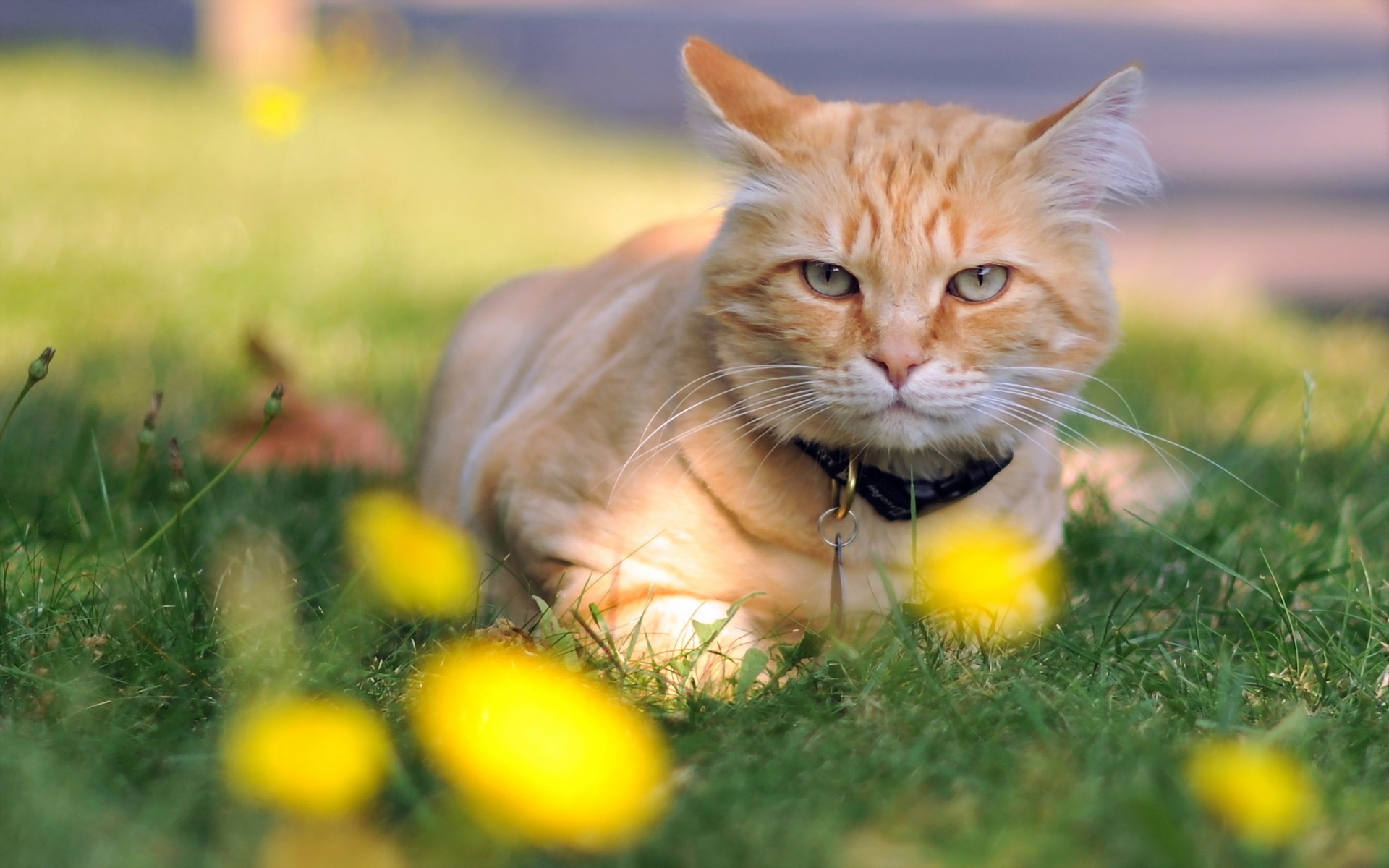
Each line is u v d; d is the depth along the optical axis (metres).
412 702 2.12
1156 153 12.14
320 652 2.23
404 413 4.18
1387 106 15.01
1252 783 1.71
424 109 10.53
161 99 9.52
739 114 2.54
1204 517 3.26
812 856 1.65
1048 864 1.65
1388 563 2.91
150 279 5.40
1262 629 2.59
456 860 1.65
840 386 2.35
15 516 2.85
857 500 2.47
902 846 1.71
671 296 2.70
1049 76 15.85
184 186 7.10
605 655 2.30
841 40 19.00
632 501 2.50
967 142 2.47
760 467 2.44
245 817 1.71
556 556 2.57
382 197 7.52
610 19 20.77
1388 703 2.21
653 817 1.74
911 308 2.35
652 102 14.11
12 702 2.06
